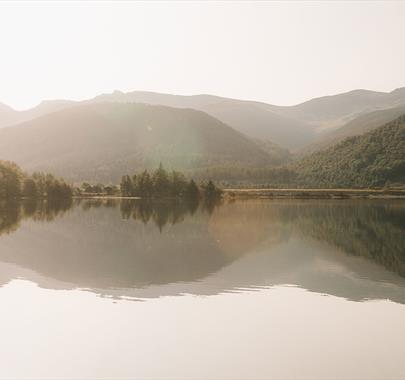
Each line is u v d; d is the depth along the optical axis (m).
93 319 25.77
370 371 20.05
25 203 132.12
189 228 68.69
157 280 34.53
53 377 19.41
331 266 40.47
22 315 26.34
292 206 128.50
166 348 22.06
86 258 43.22
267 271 38.03
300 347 22.38
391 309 28.03
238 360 20.98
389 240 57.00
